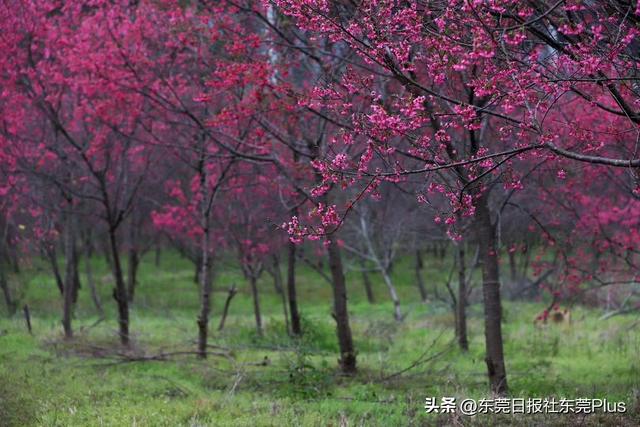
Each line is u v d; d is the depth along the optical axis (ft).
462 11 19.94
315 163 21.49
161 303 99.91
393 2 21.30
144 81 40.75
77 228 80.12
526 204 43.24
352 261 94.48
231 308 99.04
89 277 80.48
